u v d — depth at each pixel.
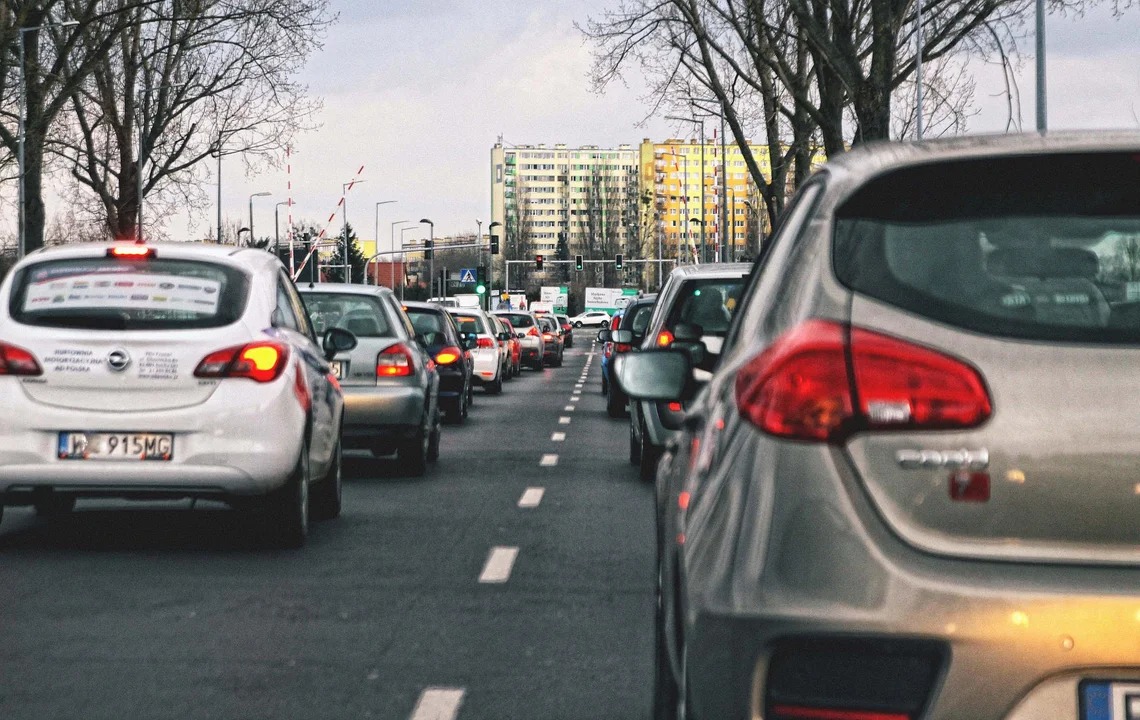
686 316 14.21
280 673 6.31
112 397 9.13
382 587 8.45
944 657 2.85
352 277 133.50
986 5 33.72
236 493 9.24
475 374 33.59
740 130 42.94
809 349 3.04
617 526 11.25
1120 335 2.97
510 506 12.52
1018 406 2.93
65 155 47.84
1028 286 3.05
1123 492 2.89
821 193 3.44
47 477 9.07
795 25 35.00
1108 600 2.81
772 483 3.01
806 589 2.93
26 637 6.98
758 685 2.96
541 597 8.16
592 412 27.12
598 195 174.75
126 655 6.62
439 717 5.61
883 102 32.41
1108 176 3.20
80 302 9.33
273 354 9.42
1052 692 2.83
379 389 14.77
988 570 2.88
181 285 9.48
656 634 4.96
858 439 2.97
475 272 78.69
